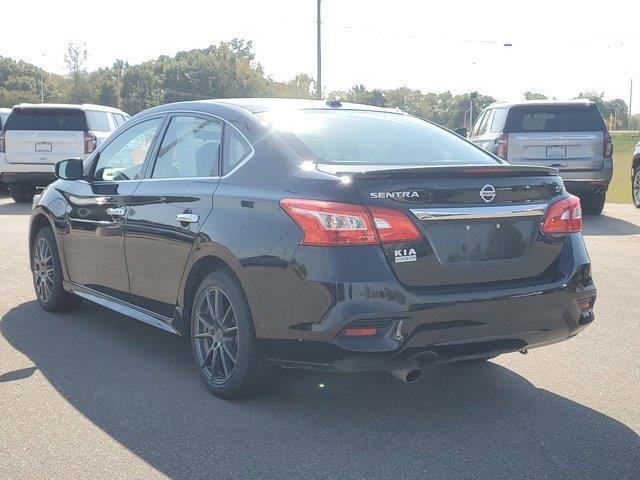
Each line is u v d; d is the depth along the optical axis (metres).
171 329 5.10
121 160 5.86
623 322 6.50
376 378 5.08
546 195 4.47
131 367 5.25
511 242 4.32
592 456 3.88
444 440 4.08
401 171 4.03
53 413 4.40
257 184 4.45
